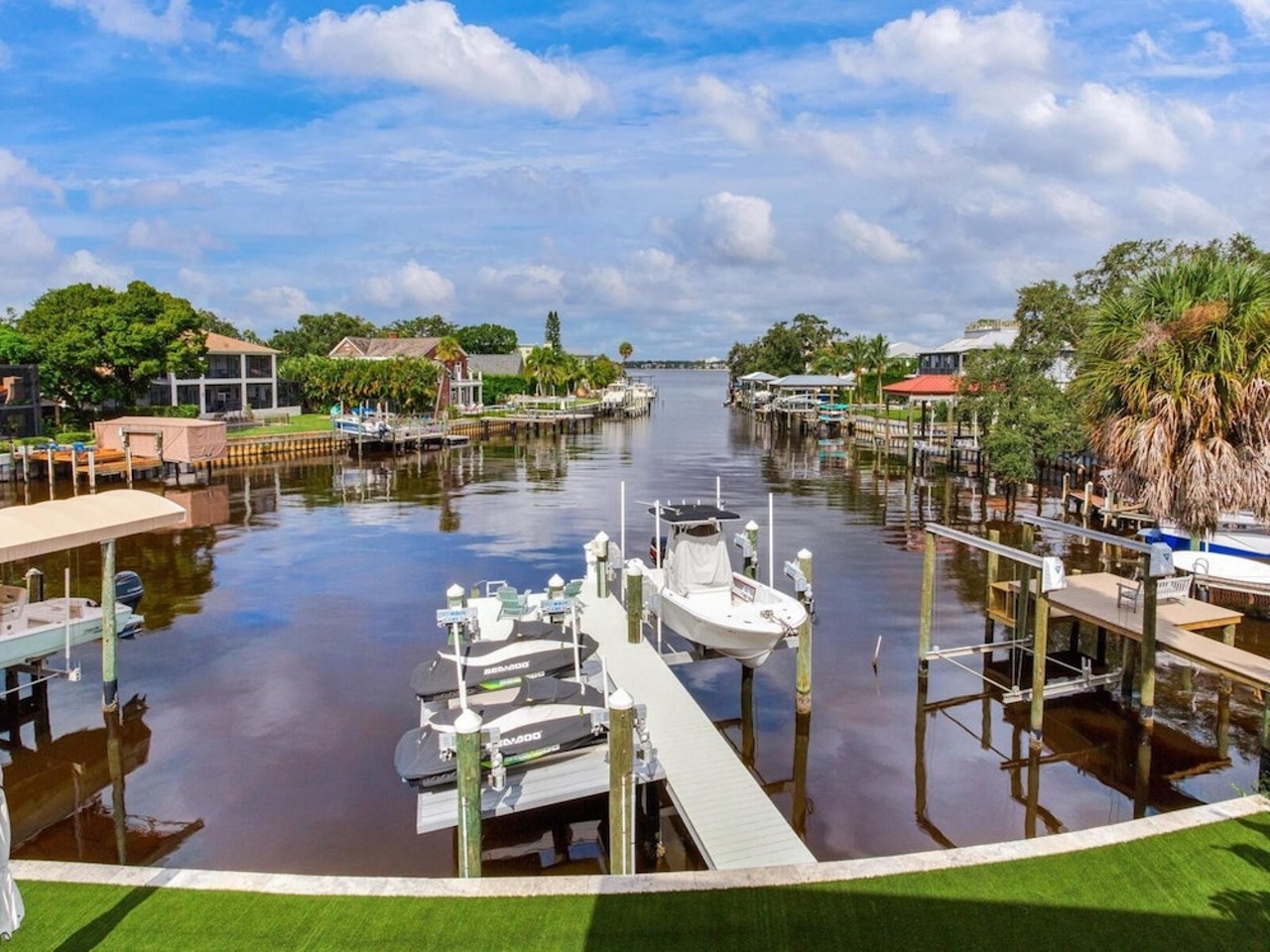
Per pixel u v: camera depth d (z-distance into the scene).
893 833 11.54
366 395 66.44
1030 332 52.19
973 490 41.19
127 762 13.40
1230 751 13.70
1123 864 7.88
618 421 96.25
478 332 166.12
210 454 45.38
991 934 6.87
